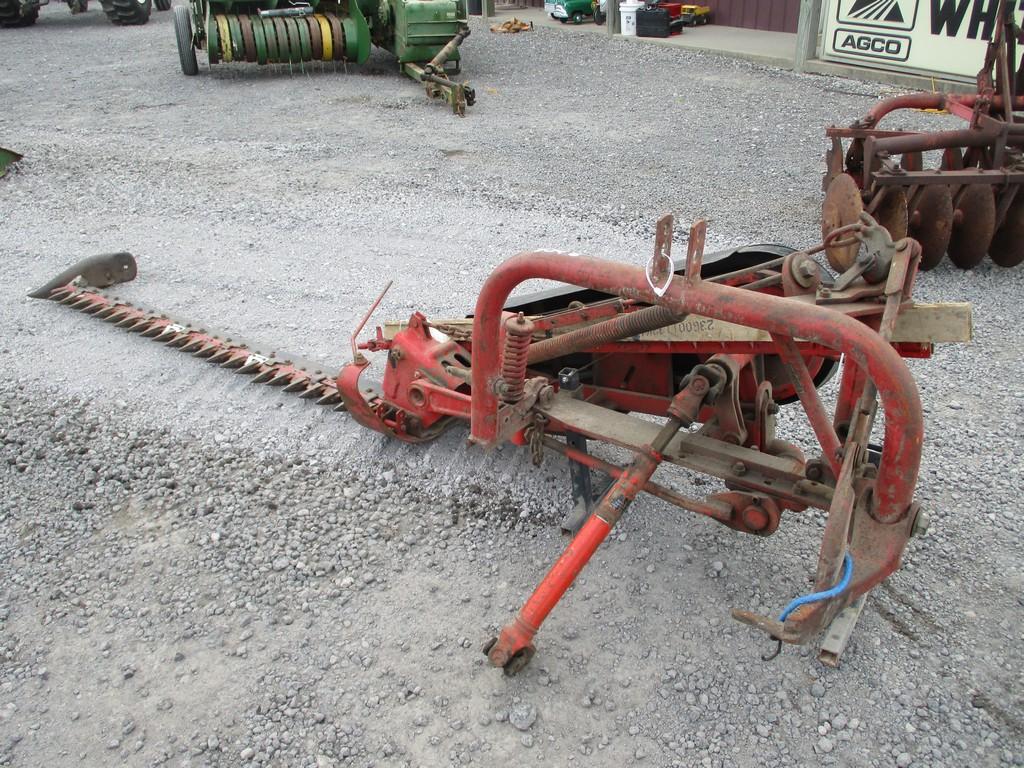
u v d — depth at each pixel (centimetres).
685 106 1161
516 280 285
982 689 304
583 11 1839
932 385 498
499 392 311
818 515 390
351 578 364
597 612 342
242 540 387
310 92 1259
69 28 1914
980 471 418
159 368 531
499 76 1376
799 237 709
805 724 294
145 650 331
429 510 405
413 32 1272
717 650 322
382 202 809
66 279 621
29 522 400
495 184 859
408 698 308
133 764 286
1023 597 342
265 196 826
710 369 310
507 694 308
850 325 235
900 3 1202
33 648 332
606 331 317
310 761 286
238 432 467
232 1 1268
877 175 620
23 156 908
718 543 374
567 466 427
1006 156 632
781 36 1581
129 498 417
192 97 1230
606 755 285
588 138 1019
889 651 319
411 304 610
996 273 670
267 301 621
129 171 895
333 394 479
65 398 499
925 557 364
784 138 1003
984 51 1121
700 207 786
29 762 287
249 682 316
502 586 357
